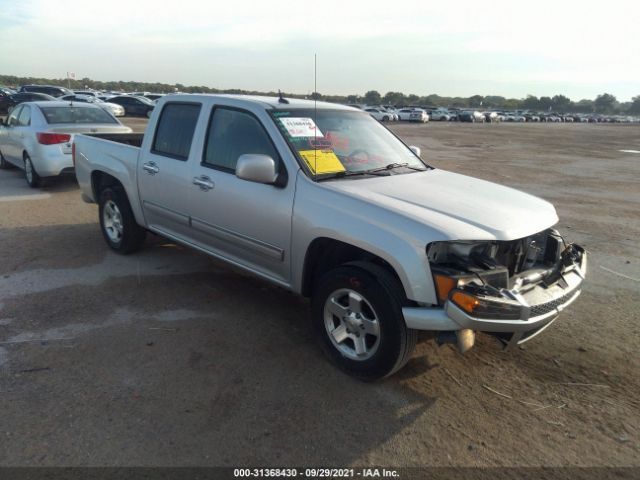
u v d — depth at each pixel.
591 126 65.06
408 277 3.07
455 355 3.89
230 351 3.80
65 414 3.00
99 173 5.96
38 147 8.70
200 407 3.13
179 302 4.62
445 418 3.14
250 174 3.60
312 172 3.78
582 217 8.70
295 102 4.43
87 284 4.94
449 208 3.42
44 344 3.78
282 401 3.23
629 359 3.92
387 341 3.23
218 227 4.35
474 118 60.81
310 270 3.78
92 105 9.95
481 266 3.13
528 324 3.10
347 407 3.20
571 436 3.03
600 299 5.07
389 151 4.59
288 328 4.21
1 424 2.89
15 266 5.34
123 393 3.23
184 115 4.77
